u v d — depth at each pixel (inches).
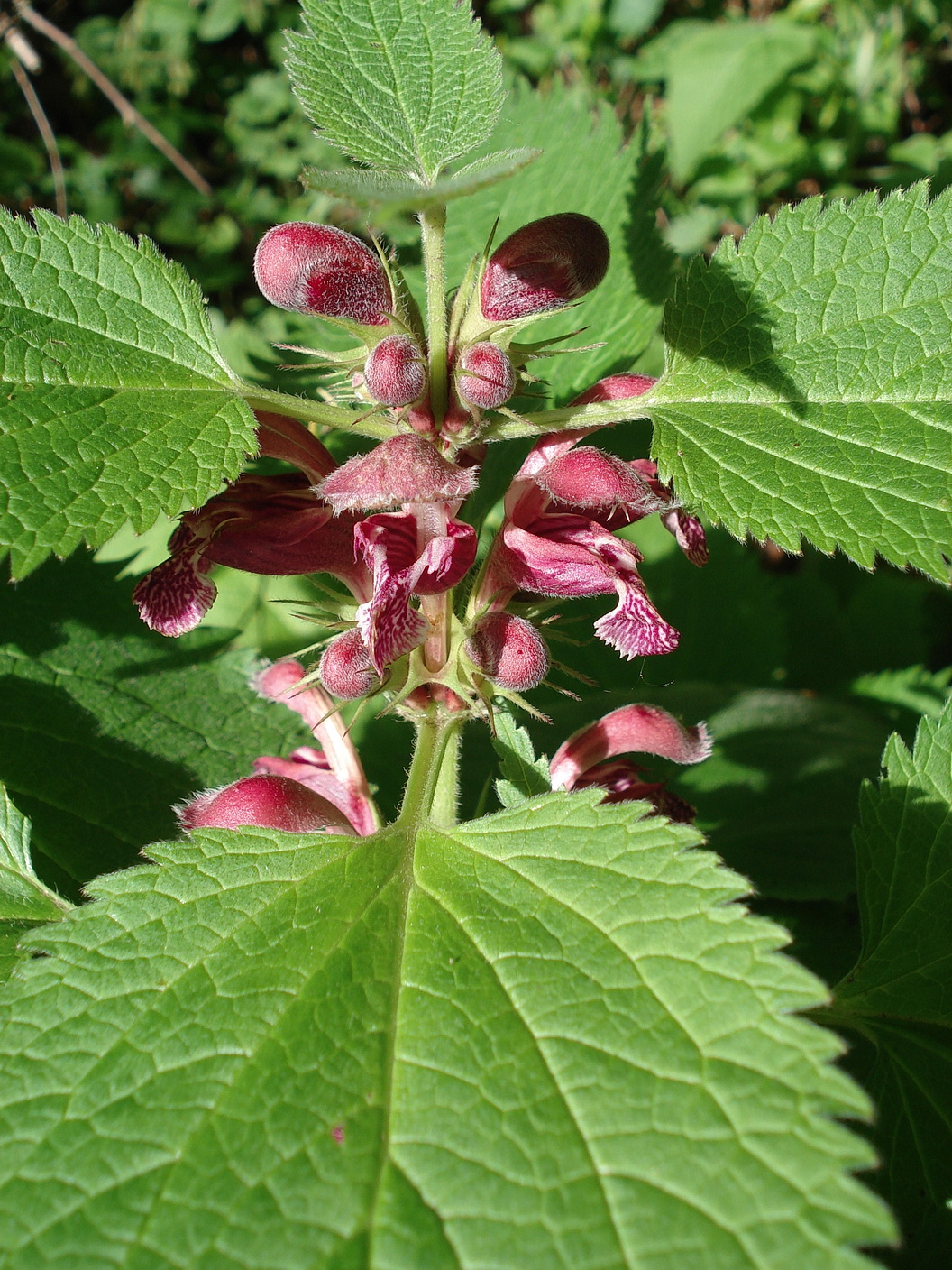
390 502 5.6
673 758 7.8
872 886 6.8
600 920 4.9
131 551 11.7
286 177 23.5
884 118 20.7
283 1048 4.6
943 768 6.9
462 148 6.3
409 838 5.6
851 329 6.3
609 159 10.2
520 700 6.5
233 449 5.7
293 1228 4.1
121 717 8.9
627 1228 4.0
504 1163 4.2
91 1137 4.3
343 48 6.2
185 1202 4.2
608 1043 4.5
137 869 5.3
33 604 9.0
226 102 25.6
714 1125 4.2
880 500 5.8
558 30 24.4
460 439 6.2
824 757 10.3
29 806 8.3
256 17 24.7
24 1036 4.6
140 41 24.8
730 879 5.0
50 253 6.1
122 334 6.0
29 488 5.3
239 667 9.4
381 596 5.9
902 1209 6.4
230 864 5.3
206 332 6.1
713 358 6.4
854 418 6.2
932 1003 6.8
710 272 6.4
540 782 6.6
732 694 11.3
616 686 11.5
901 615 14.2
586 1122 4.3
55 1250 4.0
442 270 6.0
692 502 5.9
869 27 20.7
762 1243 3.9
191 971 4.9
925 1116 6.6
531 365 9.7
